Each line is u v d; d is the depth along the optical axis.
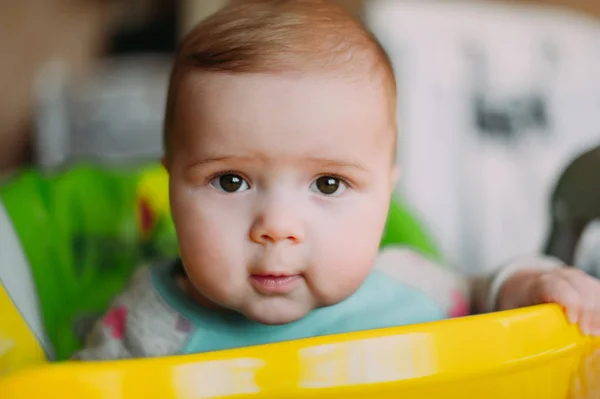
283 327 0.60
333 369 0.39
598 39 1.38
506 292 0.60
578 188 0.69
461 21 1.31
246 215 0.50
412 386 0.40
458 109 1.26
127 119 1.77
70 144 1.81
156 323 0.62
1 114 2.07
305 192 0.50
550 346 0.45
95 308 0.94
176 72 0.55
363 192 0.52
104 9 2.16
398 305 0.64
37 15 2.13
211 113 0.50
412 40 1.27
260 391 0.38
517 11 1.37
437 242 1.13
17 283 0.66
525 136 1.28
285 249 0.49
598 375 0.50
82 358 0.64
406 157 1.21
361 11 1.32
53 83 1.90
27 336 0.62
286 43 0.51
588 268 0.78
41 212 0.97
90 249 1.02
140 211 1.06
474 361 0.41
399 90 1.24
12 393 0.36
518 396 0.44
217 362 0.38
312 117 0.49
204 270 0.51
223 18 0.55
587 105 1.32
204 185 0.51
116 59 2.09
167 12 2.11
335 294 0.52
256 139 0.49
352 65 0.51
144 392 0.37
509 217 1.22
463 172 1.23
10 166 2.07
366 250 0.52
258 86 0.49
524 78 1.31
